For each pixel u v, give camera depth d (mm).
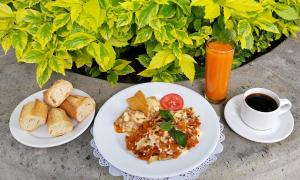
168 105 1146
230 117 1133
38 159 1080
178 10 1230
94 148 1091
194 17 1328
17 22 1265
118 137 1058
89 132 1138
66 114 1133
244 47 1220
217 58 1102
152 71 1332
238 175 1045
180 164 962
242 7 1188
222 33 1156
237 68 1374
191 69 1246
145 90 1205
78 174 1044
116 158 984
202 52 1393
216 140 1021
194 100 1163
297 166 1126
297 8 1479
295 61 1395
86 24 1193
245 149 1070
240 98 1192
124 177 998
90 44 1238
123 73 1392
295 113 1174
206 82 1201
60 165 1061
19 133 1080
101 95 1274
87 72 1489
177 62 1303
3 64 1468
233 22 1280
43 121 1101
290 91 1262
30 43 1307
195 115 1114
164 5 1207
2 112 1233
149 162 969
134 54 1559
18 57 1275
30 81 1366
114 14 1205
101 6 1191
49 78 1352
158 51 1271
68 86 1134
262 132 1084
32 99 1197
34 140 1062
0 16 1254
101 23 1165
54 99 1109
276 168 1084
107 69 1297
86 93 1237
